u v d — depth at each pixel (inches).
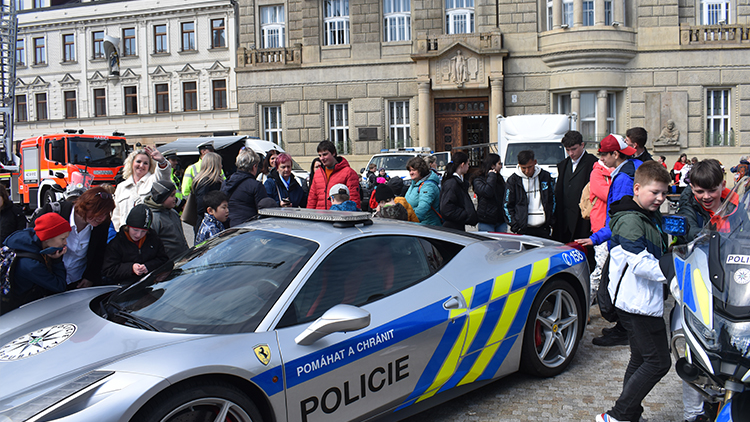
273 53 998.4
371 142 970.7
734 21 929.5
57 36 1344.7
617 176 191.3
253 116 1006.4
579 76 884.6
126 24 1295.5
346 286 125.6
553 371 162.2
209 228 195.0
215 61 1246.3
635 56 895.7
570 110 909.8
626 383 127.5
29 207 743.7
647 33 892.0
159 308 123.7
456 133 952.9
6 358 110.0
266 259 129.6
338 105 990.4
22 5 1380.4
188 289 127.9
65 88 1347.2
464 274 144.3
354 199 263.6
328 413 114.0
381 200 218.8
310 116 987.9
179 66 1269.7
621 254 123.6
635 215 124.1
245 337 108.8
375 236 137.9
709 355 90.0
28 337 118.4
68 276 173.6
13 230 189.3
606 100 895.1
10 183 784.3
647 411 143.4
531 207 242.2
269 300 117.3
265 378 105.5
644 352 123.0
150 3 1268.5
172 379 96.2
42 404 90.8
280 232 139.3
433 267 142.3
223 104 1254.9
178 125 1277.1
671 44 890.1
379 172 637.9
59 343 113.0
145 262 170.9
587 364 174.4
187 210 250.8
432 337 130.6
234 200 234.4
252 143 716.0
